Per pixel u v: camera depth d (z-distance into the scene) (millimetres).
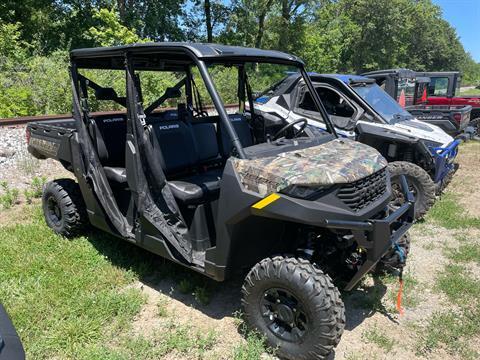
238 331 3316
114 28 15156
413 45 54688
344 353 3131
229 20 28094
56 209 4793
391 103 6820
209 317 3486
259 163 3010
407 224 3508
